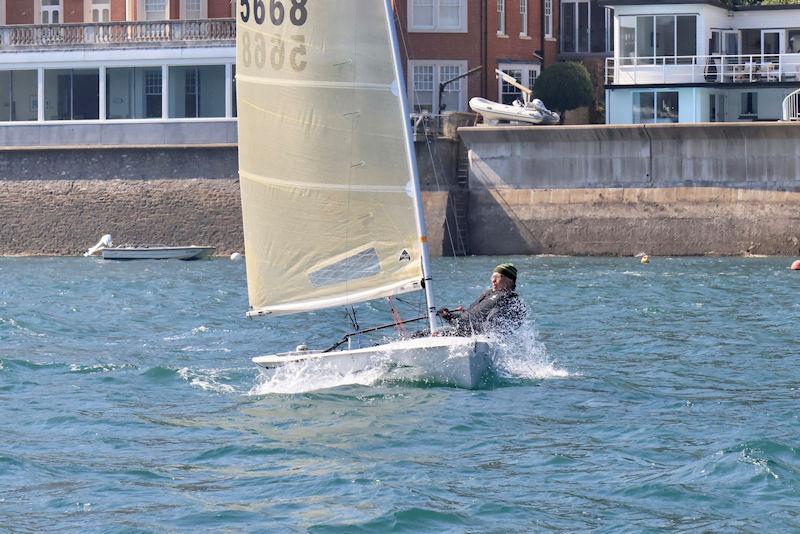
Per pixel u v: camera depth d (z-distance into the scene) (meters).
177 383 80.50
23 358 91.38
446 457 59.97
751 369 84.88
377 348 75.00
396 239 74.19
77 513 51.75
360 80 73.88
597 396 73.88
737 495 53.38
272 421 67.62
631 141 192.00
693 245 189.88
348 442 62.72
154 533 49.06
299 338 102.25
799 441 62.16
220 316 119.38
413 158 73.44
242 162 76.50
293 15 74.50
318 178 74.75
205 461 59.81
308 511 51.53
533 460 59.28
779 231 186.12
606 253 193.75
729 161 188.25
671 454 60.25
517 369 79.81
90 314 121.62
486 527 49.66
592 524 49.97
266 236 76.19
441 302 127.00
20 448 62.72
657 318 113.31
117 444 63.38
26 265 188.12
